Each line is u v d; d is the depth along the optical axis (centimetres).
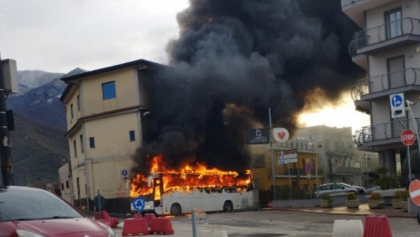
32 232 661
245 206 3281
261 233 1661
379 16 3073
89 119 3766
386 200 2512
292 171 4847
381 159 3158
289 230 1764
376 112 3119
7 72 996
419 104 2920
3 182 966
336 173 6166
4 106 980
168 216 2855
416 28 2897
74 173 4188
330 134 6322
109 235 733
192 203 2967
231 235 1620
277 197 3216
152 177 2919
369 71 3150
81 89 3822
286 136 3253
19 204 755
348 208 2512
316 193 3400
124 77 3647
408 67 2956
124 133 3628
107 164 3684
